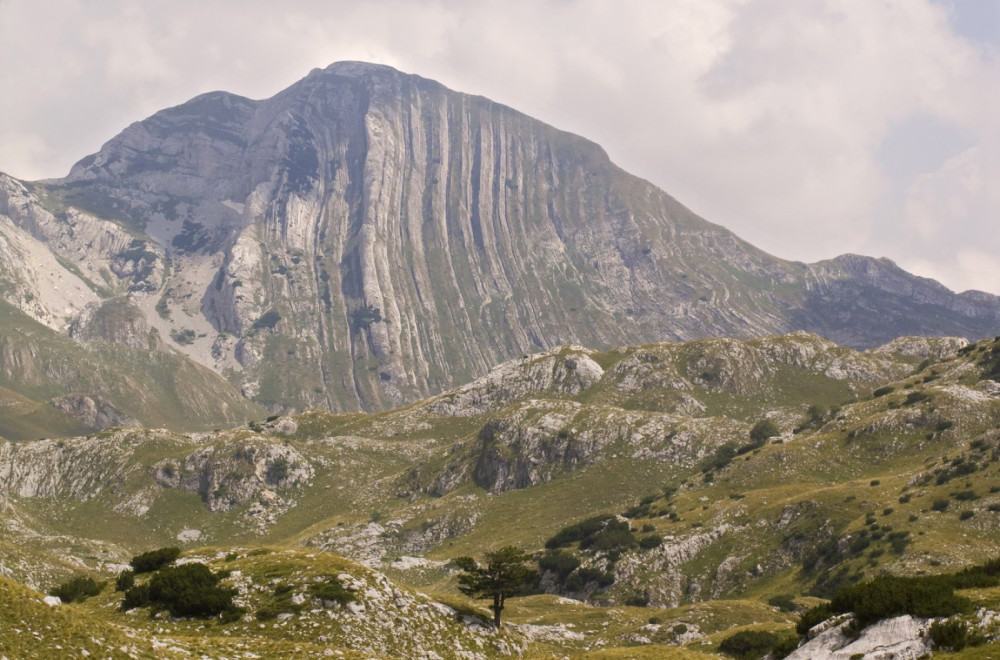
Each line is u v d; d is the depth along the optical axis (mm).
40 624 54156
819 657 57656
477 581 96438
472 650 86375
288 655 66562
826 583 168375
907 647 53250
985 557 154375
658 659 69688
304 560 90750
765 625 113125
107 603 85000
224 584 85500
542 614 160625
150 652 58250
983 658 48188
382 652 79312
